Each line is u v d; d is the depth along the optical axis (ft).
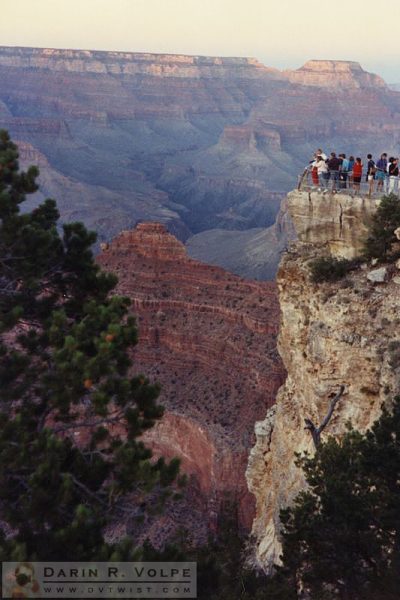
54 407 54.70
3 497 51.83
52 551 48.49
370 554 61.31
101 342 53.88
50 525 52.11
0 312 57.36
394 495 62.13
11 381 56.70
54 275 63.41
